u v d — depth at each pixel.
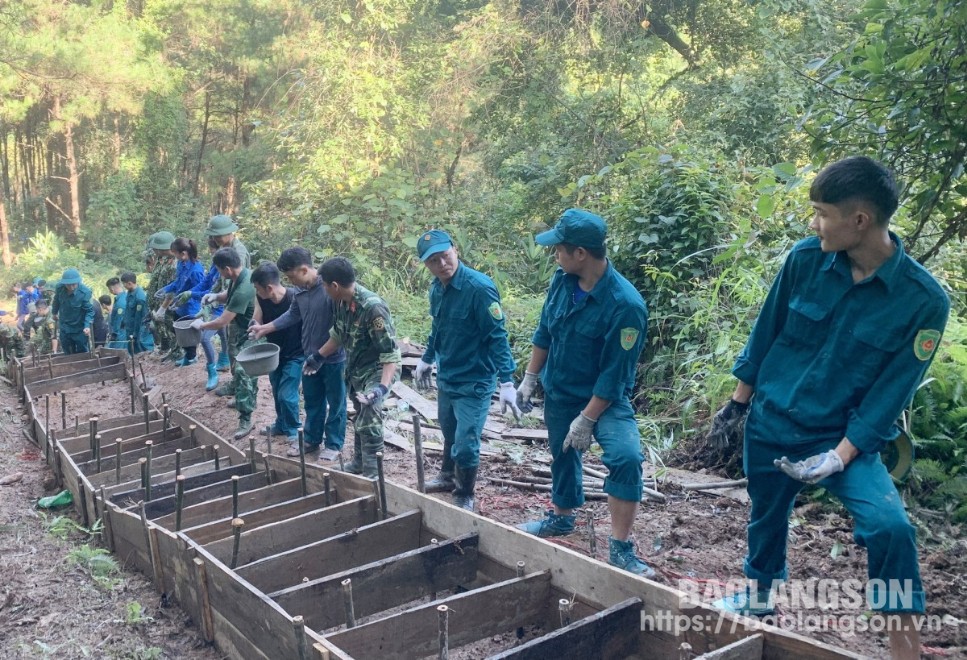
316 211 14.84
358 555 4.25
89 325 11.88
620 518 4.24
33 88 21.77
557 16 15.93
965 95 4.63
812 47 14.95
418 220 14.55
